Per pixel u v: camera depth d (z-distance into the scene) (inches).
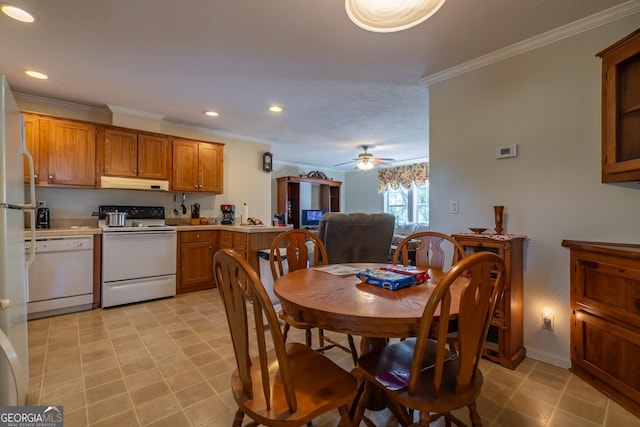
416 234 87.4
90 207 143.7
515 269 84.7
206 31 82.4
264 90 122.6
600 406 64.9
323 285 59.0
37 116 121.6
